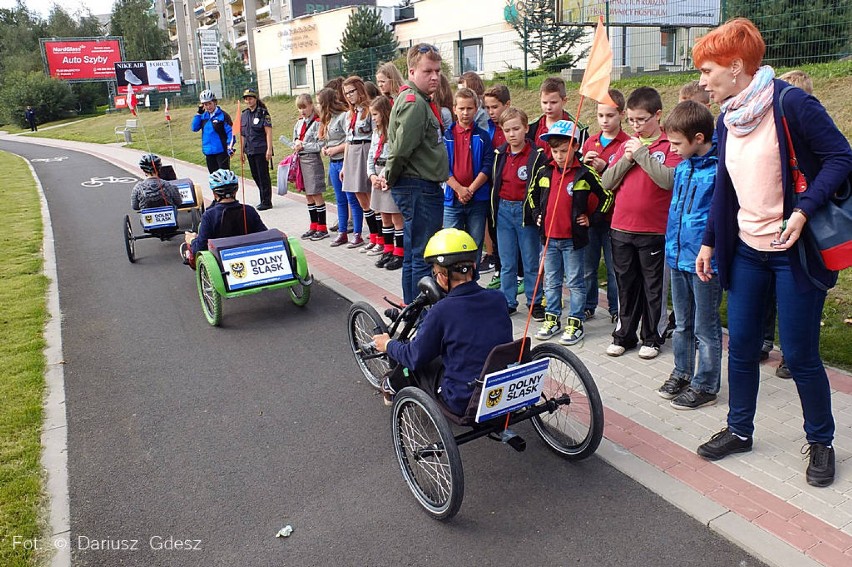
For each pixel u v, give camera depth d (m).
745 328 3.66
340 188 9.05
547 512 3.58
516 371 3.42
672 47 20.05
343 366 5.55
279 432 4.53
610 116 5.39
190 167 19.22
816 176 3.20
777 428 4.15
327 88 9.11
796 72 4.49
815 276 3.30
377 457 4.19
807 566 3.04
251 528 3.57
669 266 4.47
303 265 6.55
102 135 34.94
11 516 3.67
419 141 5.12
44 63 57.06
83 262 9.30
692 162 4.27
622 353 5.34
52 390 5.26
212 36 38.16
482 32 25.91
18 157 27.80
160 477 4.05
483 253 7.79
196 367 5.64
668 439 4.13
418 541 3.41
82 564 3.34
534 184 5.52
